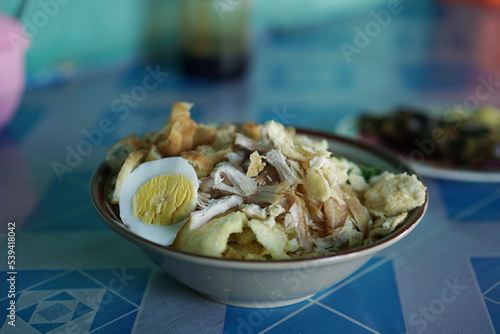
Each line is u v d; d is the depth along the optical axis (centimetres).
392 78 82
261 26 99
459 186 49
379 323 33
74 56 77
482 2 130
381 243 30
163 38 85
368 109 68
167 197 33
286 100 71
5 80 55
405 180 35
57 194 47
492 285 37
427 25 114
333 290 36
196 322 33
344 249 33
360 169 39
